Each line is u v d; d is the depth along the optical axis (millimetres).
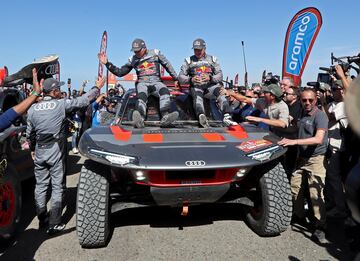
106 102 8016
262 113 4789
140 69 4777
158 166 3016
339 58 3514
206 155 3195
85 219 3189
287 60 5992
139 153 3184
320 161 3547
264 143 3494
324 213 3391
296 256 3133
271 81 4887
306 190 3898
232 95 5266
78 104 3836
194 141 3539
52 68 4371
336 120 3828
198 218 4090
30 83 4656
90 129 3959
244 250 3254
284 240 3480
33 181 5535
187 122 4531
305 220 4023
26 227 3979
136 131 3881
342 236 3594
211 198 3352
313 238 3482
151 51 4824
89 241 3244
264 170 3482
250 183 3730
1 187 3055
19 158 4566
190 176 3256
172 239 3516
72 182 5895
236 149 3354
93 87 3967
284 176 3455
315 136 3449
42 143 3732
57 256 3197
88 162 3432
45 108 3705
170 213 4242
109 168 3375
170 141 3523
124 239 3535
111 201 3537
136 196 3518
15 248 3393
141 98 4449
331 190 4074
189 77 4824
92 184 3254
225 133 3875
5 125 2354
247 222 3883
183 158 3119
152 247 3340
